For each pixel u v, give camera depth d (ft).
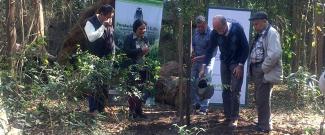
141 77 25.20
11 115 19.44
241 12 29.40
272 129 24.95
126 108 26.86
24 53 22.86
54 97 21.59
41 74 21.95
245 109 30.45
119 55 23.98
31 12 26.17
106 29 24.85
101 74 22.34
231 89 24.85
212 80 29.86
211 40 25.52
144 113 27.68
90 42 24.64
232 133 23.89
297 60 35.63
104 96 24.04
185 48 24.85
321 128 21.68
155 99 30.94
